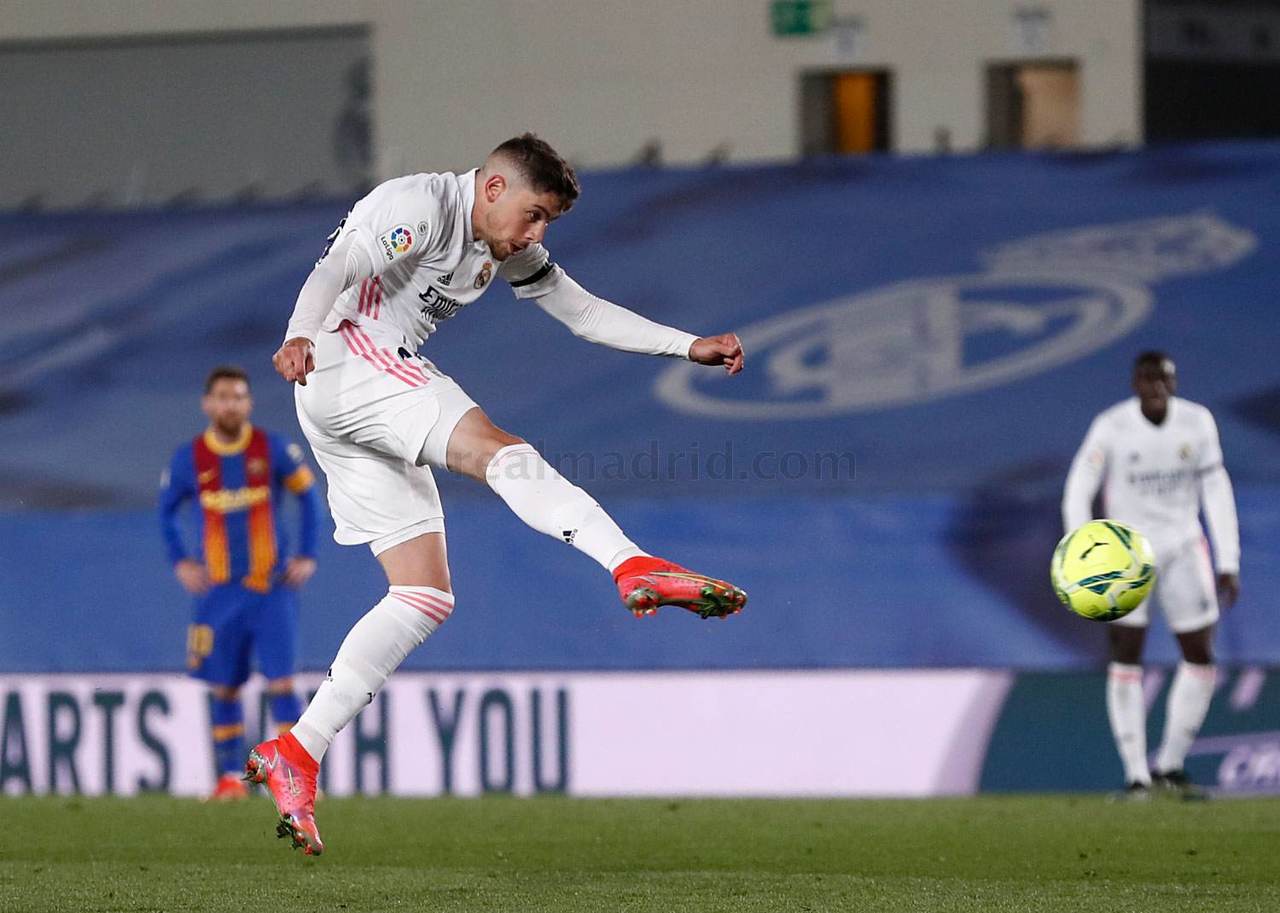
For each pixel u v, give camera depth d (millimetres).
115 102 51750
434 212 14570
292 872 17516
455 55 50250
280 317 42781
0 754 30297
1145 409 27391
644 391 41906
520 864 18609
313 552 28312
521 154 14742
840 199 43344
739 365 15906
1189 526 27391
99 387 42500
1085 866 18219
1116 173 42594
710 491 41250
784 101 49062
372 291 14883
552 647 30531
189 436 41812
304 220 43906
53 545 31469
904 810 25234
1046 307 41719
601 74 49781
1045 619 30156
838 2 48594
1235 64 47625
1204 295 41125
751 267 42812
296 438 41156
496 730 29766
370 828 22812
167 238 43938
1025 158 43062
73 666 31266
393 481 15156
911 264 42531
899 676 29250
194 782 29891
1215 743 29094
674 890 15961
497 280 42844
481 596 30672
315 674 30672
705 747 29469
